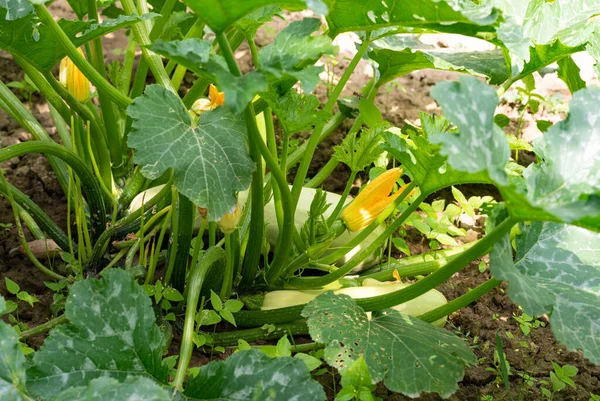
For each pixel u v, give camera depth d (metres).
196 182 1.20
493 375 1.40
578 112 1.18
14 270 1.52
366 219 1.35
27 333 1.36
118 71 1.62
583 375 1.41
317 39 1.13
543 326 1.50
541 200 1.15
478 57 1.58
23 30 1.29
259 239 1.38
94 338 1.15
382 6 1.21
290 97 1.24
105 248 1.48
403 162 1.27
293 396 1.14
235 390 1.15
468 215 1.70
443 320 1.43
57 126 1.63
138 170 1.55
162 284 1.46
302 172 1.36
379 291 1.43
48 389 1.12
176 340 1.42
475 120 1.09
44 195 1.68
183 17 1.14
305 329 1.39
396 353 1.23
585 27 1.40
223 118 1.25
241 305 1.34
